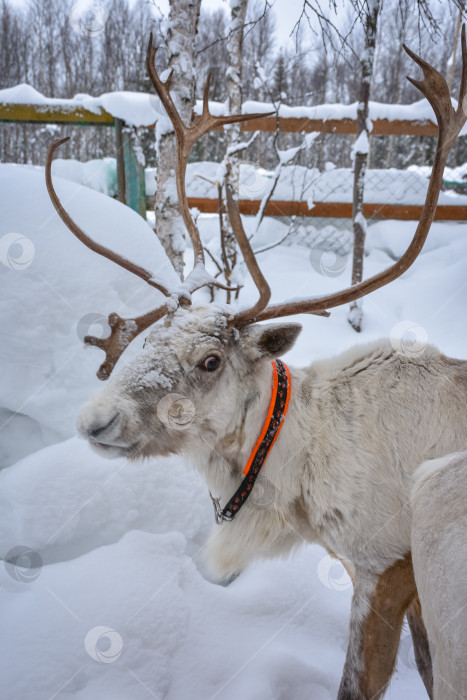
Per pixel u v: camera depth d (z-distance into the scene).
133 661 1.96
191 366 1.89
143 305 2.99
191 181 6.91
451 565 1.17
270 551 2.23
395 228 7.07
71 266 2.83
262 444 2.02
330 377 2.18
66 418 2.72
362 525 1.98
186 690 2.02
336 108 7.09
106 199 3.26
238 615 2.36
